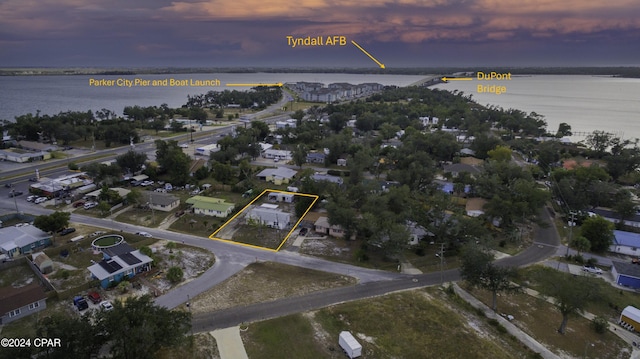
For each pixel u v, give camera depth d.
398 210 83.44
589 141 160.50
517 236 77.06
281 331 49.06
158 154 120.31
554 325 53.62
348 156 131.50
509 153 129.38
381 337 48.81
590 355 48.22
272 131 184.12
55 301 54.41
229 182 108.69
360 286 60.62
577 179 99.25
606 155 145.50
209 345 46.12
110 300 55.09
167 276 60.25
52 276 61.00
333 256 70.06
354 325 50.81
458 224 73.25
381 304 55.50
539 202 83.56
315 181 99.44
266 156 140.88
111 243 71.25
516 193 86.44
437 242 76.06
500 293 60.31
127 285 57.81
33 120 167.38
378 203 80.50
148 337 37.81
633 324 52.84
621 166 120.00
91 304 53.84
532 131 189.62
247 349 45.66
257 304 54.91
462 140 176.75
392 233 66.38
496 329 51.88
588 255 72.94
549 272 60.44
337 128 187.62
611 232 73.38
